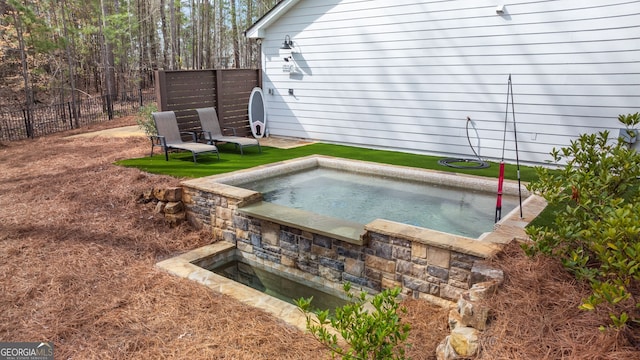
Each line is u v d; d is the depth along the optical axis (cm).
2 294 376
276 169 707
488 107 761
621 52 630
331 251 447
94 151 879
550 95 698
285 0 957
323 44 949
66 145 955
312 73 984
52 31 1402
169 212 572
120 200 596
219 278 421
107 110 1494
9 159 830
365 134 930
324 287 460
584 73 664
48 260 444
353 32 897
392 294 228
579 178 313
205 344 308
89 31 1803
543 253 297
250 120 1045
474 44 752
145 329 329
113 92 2067
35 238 492
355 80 917
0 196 615
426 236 380
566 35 667
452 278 361
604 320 234
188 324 335
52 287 392
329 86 962
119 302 370
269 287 504
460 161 779
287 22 997
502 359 230
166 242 528
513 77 725
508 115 743
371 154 851
